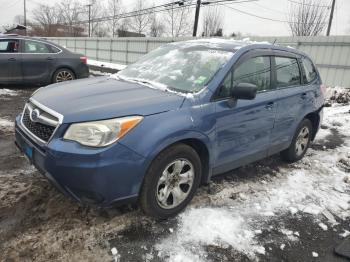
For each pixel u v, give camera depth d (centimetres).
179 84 350
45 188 359
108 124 270
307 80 491
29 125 315
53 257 264
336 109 963
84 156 261
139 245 284
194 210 341
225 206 355
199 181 342
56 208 324
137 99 304
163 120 292
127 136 272
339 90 1266
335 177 461
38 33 5781
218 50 383
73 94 322
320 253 297
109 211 324
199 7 2338
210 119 326
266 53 409
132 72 409
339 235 325
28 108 332
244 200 372
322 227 335
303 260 286
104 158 263
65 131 273
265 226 327
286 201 380
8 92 925
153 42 2336
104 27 5603
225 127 345
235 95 338
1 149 472
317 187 424
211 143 334
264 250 293
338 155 555
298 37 1560
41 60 978
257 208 358
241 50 376
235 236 307
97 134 266
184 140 316
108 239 288
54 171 271
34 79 980
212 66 358
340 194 411
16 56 940
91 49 3075
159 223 315
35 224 300
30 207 324
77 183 267
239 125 362
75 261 262
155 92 330
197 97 324
